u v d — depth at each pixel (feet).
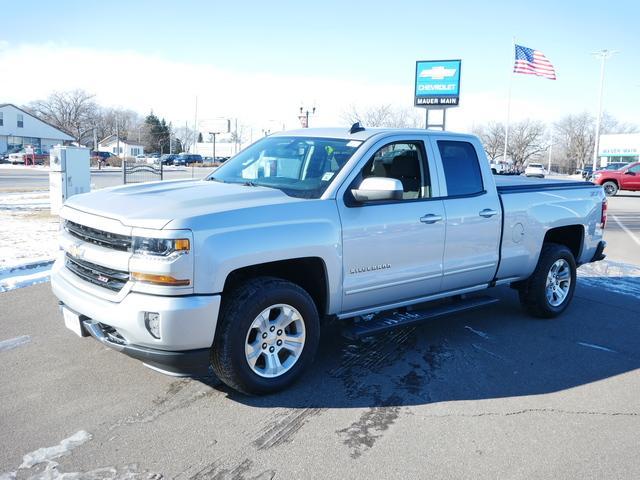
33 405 12.57
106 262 12.30
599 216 22.70
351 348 16.98
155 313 11.57
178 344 11.74
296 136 17.22
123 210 12.62
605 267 31.71
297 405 13.07
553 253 20.29
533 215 19.52
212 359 12.75
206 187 14.98
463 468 10.69
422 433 11.98
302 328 13.73
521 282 20.52
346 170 14.79
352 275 14.61
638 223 55.83
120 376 14.25
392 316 16.44
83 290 12.91
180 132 416.46
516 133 246.68
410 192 16.40
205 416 12.37
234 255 12.22
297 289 13.47
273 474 10.28
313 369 15.24
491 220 18.06
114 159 204.85
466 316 20.92
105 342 12.50
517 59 111.45
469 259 17.61
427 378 14.92
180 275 11.61
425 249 16.24
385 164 15.89
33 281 23.50
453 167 17.57
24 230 35.81
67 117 311.68
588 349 17.61
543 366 16.07
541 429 12.35
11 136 247.70
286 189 14.92
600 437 12.09
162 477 10.07
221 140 353.51
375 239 14.93
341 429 12.02
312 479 10.18
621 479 10.52
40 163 196.44
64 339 16.75
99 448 10.92
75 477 9.96
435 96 107.45
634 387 14.80
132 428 11.73
